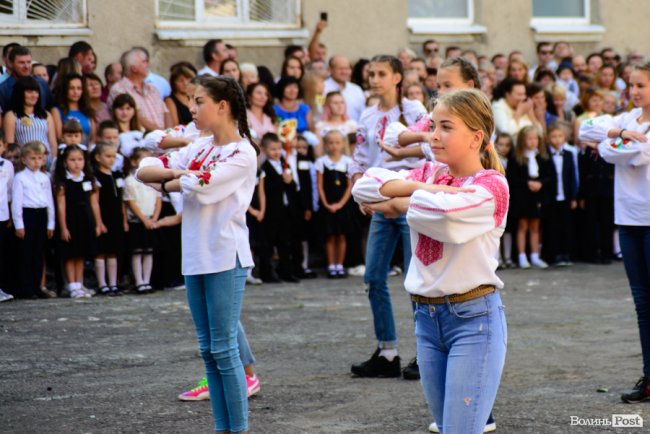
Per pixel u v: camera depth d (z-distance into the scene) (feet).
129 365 25.23
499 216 13.82
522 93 45.75
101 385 23.21
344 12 52.16
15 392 22.53
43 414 20.76
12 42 43.52
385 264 24.03
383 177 14.23
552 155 45.65
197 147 18.92
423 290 14.02
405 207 14.08
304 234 41.98
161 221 37.58
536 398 22.13
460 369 13.66
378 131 24.63
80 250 35.83
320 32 49.75
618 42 59.88
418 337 14.43
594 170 46.34
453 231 13.44
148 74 43.52
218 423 18.26
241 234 18.31
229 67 43.21
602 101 48.37
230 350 18.06
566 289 38.70
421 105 24.36
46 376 24.02
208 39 48.14
